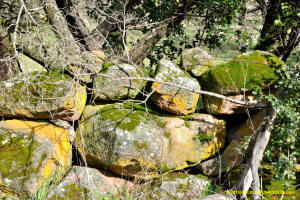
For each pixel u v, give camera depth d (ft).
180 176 9.62
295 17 11.05
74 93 8.84
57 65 9.55
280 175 8.40
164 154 9.09
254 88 8.89
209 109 9.66
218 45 13.87
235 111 9.52
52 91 8.76
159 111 9.62
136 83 9.30
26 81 9.04
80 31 13.48
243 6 11.54
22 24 12.45
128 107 9.33
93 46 13.42
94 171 9.43
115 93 9.27
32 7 12.40
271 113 8.82
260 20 12.42
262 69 8.99
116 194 9.32
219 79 9.18
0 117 9.46
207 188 9.50
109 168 9.52
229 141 10.18
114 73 9.24
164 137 9.05
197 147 9.47
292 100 8.52
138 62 13.78
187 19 14.47
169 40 14.96
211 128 9.55
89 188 8.92
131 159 8.82
